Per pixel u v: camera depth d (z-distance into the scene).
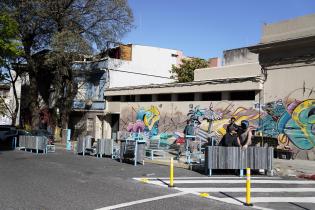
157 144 20.97
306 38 19.14
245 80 22.20
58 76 35.44
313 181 12.73
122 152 18.02
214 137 21.83
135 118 31.25
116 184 11.56
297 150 19.56
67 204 8.63
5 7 31.42
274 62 21.05
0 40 24.84
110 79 35.72
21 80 50.03
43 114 44.22
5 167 15.39
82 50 30.98
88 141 22.20
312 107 19.11
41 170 14.59
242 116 22.50
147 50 38.97
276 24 21.28
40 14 31.50
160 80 39.81
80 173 13.90
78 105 37.78
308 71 19.44
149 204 8.75
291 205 9.01
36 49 35.41
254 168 13.69
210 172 13.55
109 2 33.06
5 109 52.81
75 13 32.78
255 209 8.54
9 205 8.48
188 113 26.08
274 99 20.92
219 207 8.62
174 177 13.19
